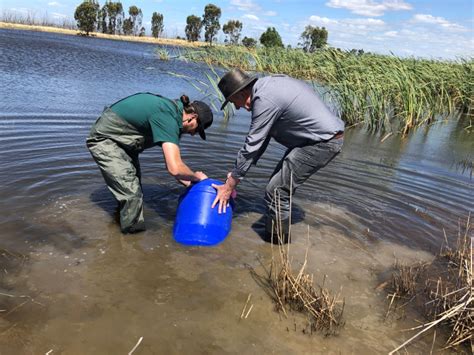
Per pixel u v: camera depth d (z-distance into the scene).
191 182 3.91
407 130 9.59
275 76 3.39
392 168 6.45
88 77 12.84
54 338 2.42
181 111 3.60
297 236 4.01
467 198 5.37
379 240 4.08
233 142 6.85
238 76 3.32
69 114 7.45
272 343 2.56
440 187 5.73
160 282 3.07
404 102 9.46
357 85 9.70
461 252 3.86
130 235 3.71
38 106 7.81
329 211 4.59
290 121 3.40
